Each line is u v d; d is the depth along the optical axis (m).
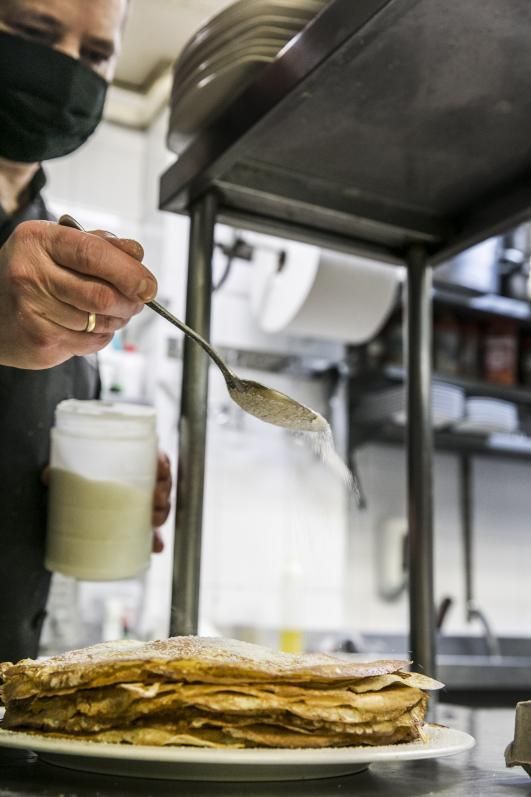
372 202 1.16
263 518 3.09
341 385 3.10
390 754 0.57
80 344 0.80
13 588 1.19
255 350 3.02
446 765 0.68
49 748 0.57
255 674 0.62
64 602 2.45
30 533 1.21
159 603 2.81
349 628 3.14
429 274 1.26
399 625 3.26
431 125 0.97
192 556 0.99
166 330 2.92
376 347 2.96
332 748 0.60
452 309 3.15
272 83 0.89
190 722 0.60
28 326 0.76
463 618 3.40
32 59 1.11
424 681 0.68
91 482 1.03
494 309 3.07
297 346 3.06
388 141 1.01
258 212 1.15
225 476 3.05
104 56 1.19
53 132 1.17
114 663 0.61
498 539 3.57
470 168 1.07
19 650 1.21
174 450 2.87
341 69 0.83
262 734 0.60
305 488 3.17
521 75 0.85
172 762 0.56
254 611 3.03
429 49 0.81
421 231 1.20
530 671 2.46
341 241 1.21
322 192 1.13
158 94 2.96
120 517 1.03
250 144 0.96
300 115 0.95
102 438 1.04
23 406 1.21
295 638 2.84
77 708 0.62
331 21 0.79
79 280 0.72
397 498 3.36
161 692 0.60
